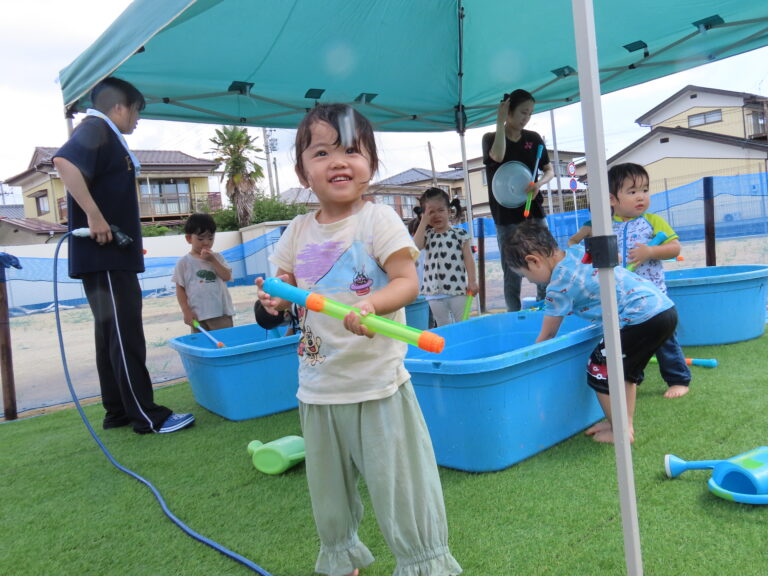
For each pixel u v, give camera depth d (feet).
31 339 16.48
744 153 58.44
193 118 13.41
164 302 18.44
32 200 80.53
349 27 11.65
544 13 12.57
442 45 13.64
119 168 9.01
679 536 4.54
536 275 7.27
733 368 9.18
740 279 10.64
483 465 6.25
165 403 11.42
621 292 6.71
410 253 4.00
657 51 13.47
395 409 4.00
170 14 6.27
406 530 4.02
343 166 4.01
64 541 5.77
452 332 9.00
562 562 4.37
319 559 4.42
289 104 14.03
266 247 19.38
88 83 8.34
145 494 6.77
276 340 9.64
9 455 8.95
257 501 6.25
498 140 12.39
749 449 6.02
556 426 6.84
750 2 11.62
